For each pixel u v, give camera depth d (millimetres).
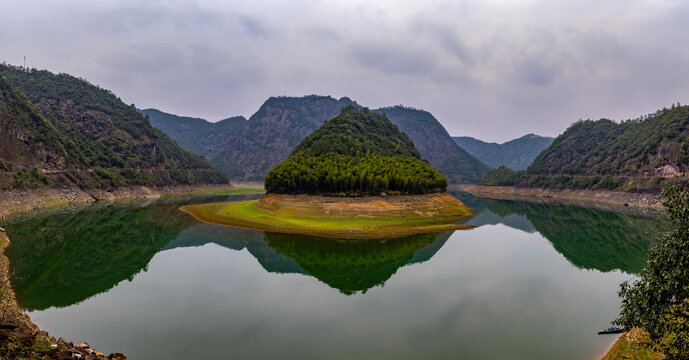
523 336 28797
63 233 72000
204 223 88000
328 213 91875
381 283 43625
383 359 25094
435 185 119500
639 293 19641
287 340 28109
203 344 27328
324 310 34688
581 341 27719
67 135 173125
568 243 71375
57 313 33156
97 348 26406
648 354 22969
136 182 182750
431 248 63875
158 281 44000
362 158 115750
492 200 193250
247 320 32188
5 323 20656
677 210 18078
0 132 117750
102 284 42281
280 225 83188
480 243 69125
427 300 37438
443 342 27625
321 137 138375
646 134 192250
